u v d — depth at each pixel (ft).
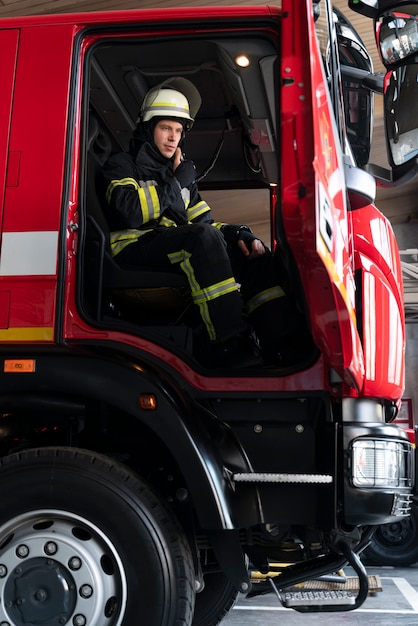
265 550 10.75
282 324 10.01
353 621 16.47
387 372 9.93
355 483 8.98
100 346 9.25
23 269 9.27
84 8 32.55
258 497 9.35
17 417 10.34
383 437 9.25
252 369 9.45
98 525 8.73
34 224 9.34
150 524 8.73
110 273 9.88
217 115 12.48
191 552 9.36
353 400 9.41
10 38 9.82
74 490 8.79
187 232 9.72
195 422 9.08
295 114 7.92
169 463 10.03
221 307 9.56
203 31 9.62
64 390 9.19
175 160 10.93
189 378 9.26
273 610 17.75
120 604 8.61
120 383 9.07
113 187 10.16
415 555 26.48
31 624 8.55
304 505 9.30
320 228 7.67
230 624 15.97
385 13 9.21
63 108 9.59
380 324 10.03
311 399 9.42
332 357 8.76
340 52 11.07
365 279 10.04
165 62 10.80
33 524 8.89
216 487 8.67
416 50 9.00
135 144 10.89
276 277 10.14
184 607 8.71
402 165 9.13
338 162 8.88
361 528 10.28
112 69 11.02
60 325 9.15
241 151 13.33
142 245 10.08
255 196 14.06
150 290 10.11
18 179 9.45
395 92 9.12
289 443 9.45
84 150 9.61
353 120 11.09
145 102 10.95
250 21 9.45
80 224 9.42
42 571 8.65
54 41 9.77
